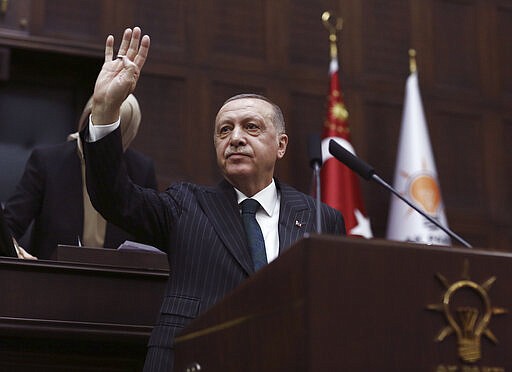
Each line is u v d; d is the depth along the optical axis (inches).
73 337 232.8
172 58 560.1
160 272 249.4
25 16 519.5
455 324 139.3
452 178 596.1
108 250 265.0
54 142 507.5
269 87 575.5
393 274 138.5
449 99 611.8
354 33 604.1
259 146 229.0
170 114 550.0
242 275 206.8
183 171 542.3
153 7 563.2
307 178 563.8
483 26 634.2
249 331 145.9
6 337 231.0
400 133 586.6
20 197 339.6
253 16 585.0
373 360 133.8
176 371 170.1
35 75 511.8
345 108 586.6
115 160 205.6
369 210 568.4
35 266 237.3
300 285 134.9
